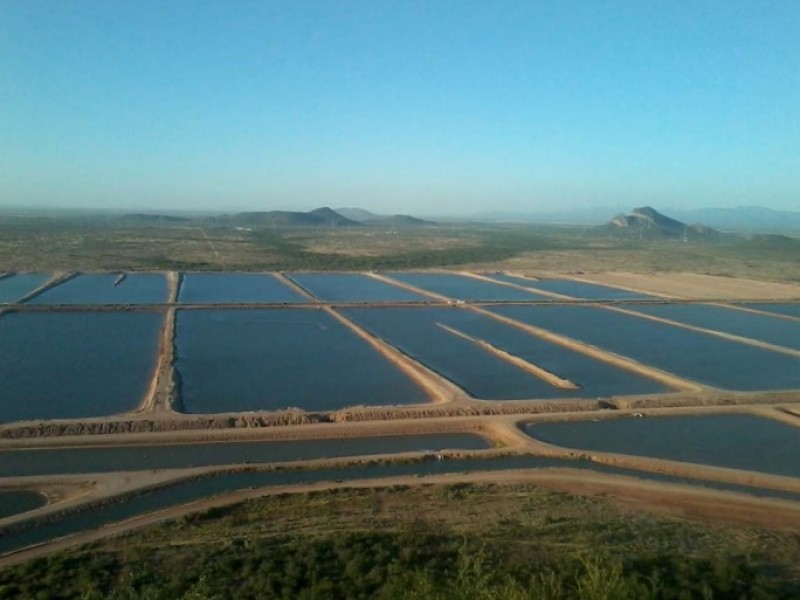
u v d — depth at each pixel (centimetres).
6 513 2236
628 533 2045
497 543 1869
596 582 1420
